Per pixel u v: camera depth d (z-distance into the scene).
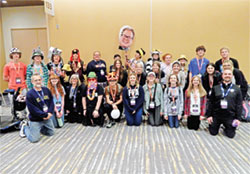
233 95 2.96
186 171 2.16
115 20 5.23
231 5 4.92
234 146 2.73
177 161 2.36
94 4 5.22
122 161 2.37
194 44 5.13
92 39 5.35
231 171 2.15
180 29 5.11
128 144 2.81
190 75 4.16
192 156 2.47
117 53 5.35
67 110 3.71
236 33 5.01
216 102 3.04
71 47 5.43
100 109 3.54
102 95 3.57
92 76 3.54
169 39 5.17
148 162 2.35
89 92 3.53
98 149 2.68
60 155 2.53
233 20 4.96
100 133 3.22
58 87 3.54
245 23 4.95
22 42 6.79
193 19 5.05
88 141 2.93
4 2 6.11
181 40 5.14
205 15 5.01
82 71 4.65
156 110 3.52
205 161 2.36
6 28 6.75
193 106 3.26
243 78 3.56
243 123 3.61
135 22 5.18
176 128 3.41
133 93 3.47
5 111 4.57
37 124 2.94
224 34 5.04
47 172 2.17
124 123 3.68
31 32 6.70
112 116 3.53
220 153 2.54
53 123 3.44
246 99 3.81
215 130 3.10
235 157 2.44
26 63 6.89
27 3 6.29
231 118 2.99
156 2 5.07
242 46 5.04
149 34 5.18
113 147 2.72
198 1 4.98
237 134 3.14
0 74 6.54
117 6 5.17
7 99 5.85
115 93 3.64
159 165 2.28
